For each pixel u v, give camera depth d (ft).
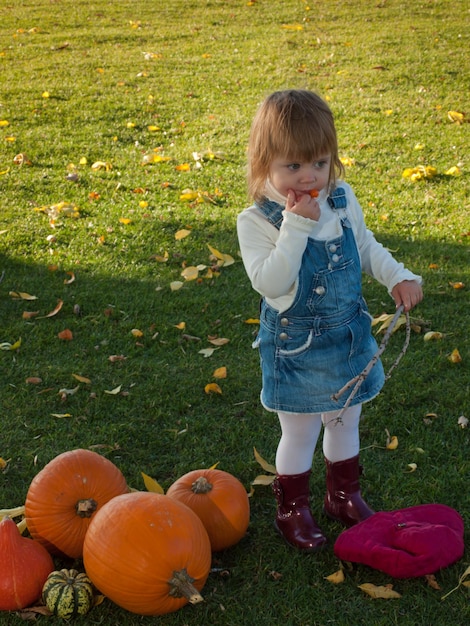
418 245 19.29
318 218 8.80
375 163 25.08
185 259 19.06
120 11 49.52
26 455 12.00
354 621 8.80
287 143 8.76
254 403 13.26
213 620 8.87
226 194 23.15
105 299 17.07
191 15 48.01
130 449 12.16
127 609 8.57
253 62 37.68
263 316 9.70
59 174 24.90
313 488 11.24
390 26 43.39
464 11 46.14
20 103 32.07
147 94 33.22
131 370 14.40
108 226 20.93
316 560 9.79
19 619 8.86
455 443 12.03
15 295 17.24
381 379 10.01
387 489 11.05
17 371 14.34
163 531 8.45
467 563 9.57
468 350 14.64
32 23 46.98
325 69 36.01
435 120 28.94
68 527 9.35
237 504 9.66
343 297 9.37
